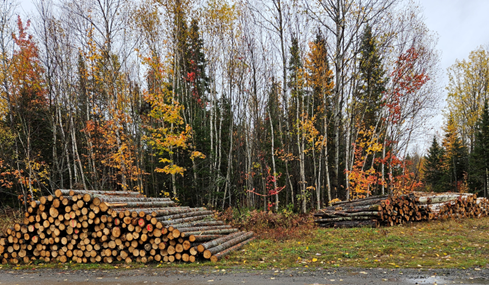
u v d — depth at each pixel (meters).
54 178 18.52
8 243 7.73
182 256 7.15
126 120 17.05
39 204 7.73
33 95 17.95
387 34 16.92
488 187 31.73
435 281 4.84
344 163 21.56
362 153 21.56
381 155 22.70
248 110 21.52
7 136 16.92
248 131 20.92
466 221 12.66
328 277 5.29
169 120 15.13
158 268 6.68
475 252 6.81
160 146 15.21
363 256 6.85
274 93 19.48
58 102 18.00
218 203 19.94
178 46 20.23
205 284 5.21
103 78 16.70
